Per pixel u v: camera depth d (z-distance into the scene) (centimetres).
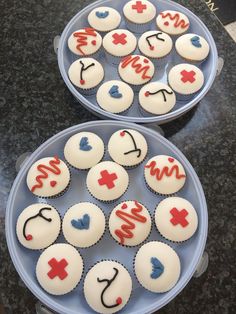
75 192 49
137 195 49
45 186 47
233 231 47
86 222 45
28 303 43
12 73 56
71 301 42
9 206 44
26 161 47
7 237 42
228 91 55
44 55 57
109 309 41
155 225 46
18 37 59
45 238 44
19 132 52
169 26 58
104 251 46
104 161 49
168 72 58
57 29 60
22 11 61
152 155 50
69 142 49
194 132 52
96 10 59
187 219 45
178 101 56
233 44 58
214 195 49
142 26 59
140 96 53
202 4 62
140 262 43
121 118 50
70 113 53
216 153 51
